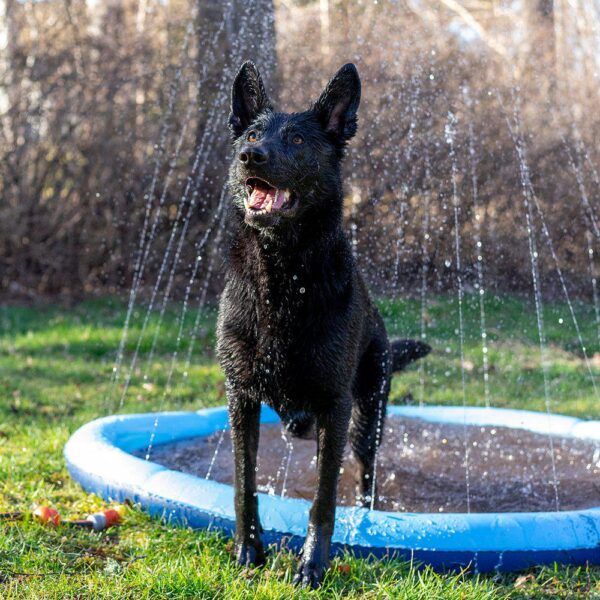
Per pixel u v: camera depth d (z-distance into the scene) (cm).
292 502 404
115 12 1230
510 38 1444
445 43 1131
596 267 1184
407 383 845
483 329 1009
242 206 382
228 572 360
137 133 1194
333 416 375
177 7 1233
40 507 419
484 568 377
